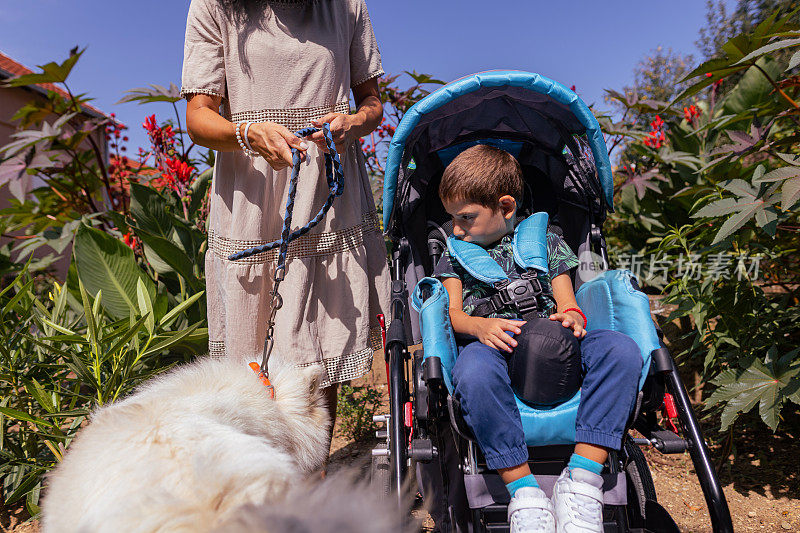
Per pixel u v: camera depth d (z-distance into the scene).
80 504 1.28
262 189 2.66
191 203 5.32
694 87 3.08
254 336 2.71
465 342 2.30
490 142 2.89
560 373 1.84
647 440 2.01
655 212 5.80
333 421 2.97
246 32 2.60
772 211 2.71
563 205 2.82
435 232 2.75
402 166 2.66
